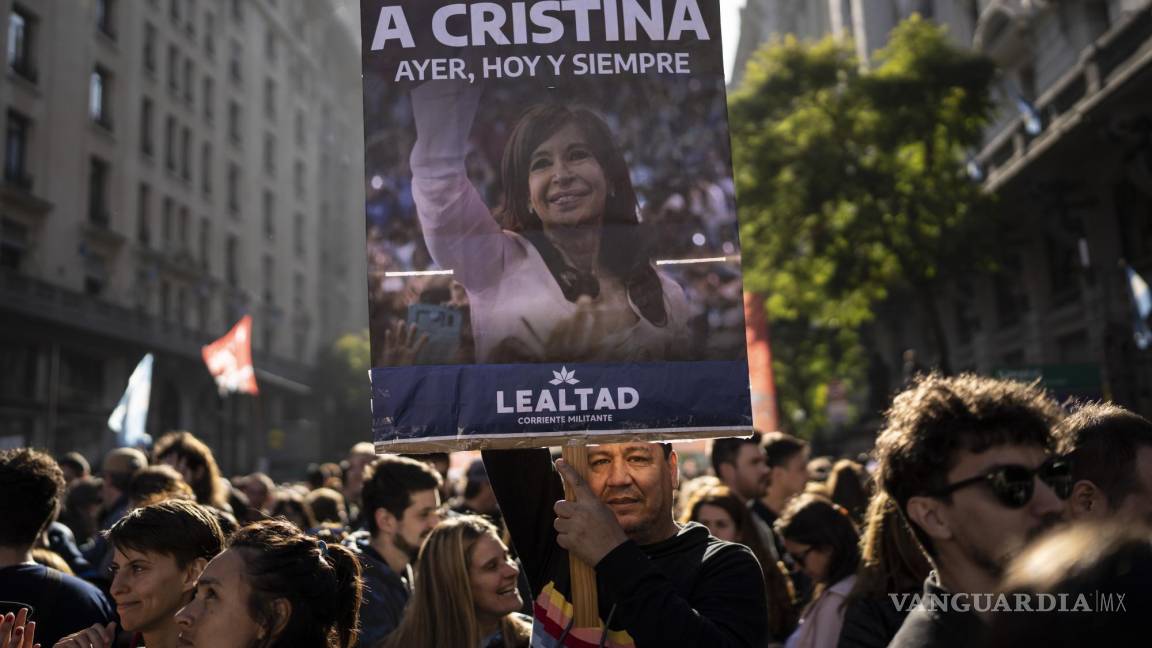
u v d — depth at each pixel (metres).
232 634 2.53
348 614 2.91
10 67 29.66
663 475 2.82
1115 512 2.32
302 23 56.31
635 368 2.63
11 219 29.45
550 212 2.68
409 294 2.62
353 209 65.00
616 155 2.71
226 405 44.56
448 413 2.58
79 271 32.59
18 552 3.60
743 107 20.42
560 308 2.63
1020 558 1.54
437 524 4.38
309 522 7.16
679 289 2.67
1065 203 21.00
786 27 51.91
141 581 3.18
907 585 3.15
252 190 48.09
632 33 2.77
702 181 2.72
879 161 20.03
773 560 5.33
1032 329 24.22
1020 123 22.31
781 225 20.16
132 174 36.44
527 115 2.71
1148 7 16.97
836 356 33.94
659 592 2.39
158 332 36.94
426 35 2.73
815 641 4.01
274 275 50.62
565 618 2.65
